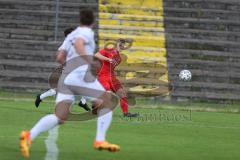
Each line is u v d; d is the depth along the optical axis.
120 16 77.06
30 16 74.75
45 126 26.38
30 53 68.44
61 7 76.88
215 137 38.62
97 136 27.22
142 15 77.75
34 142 31.86
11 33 72.31
